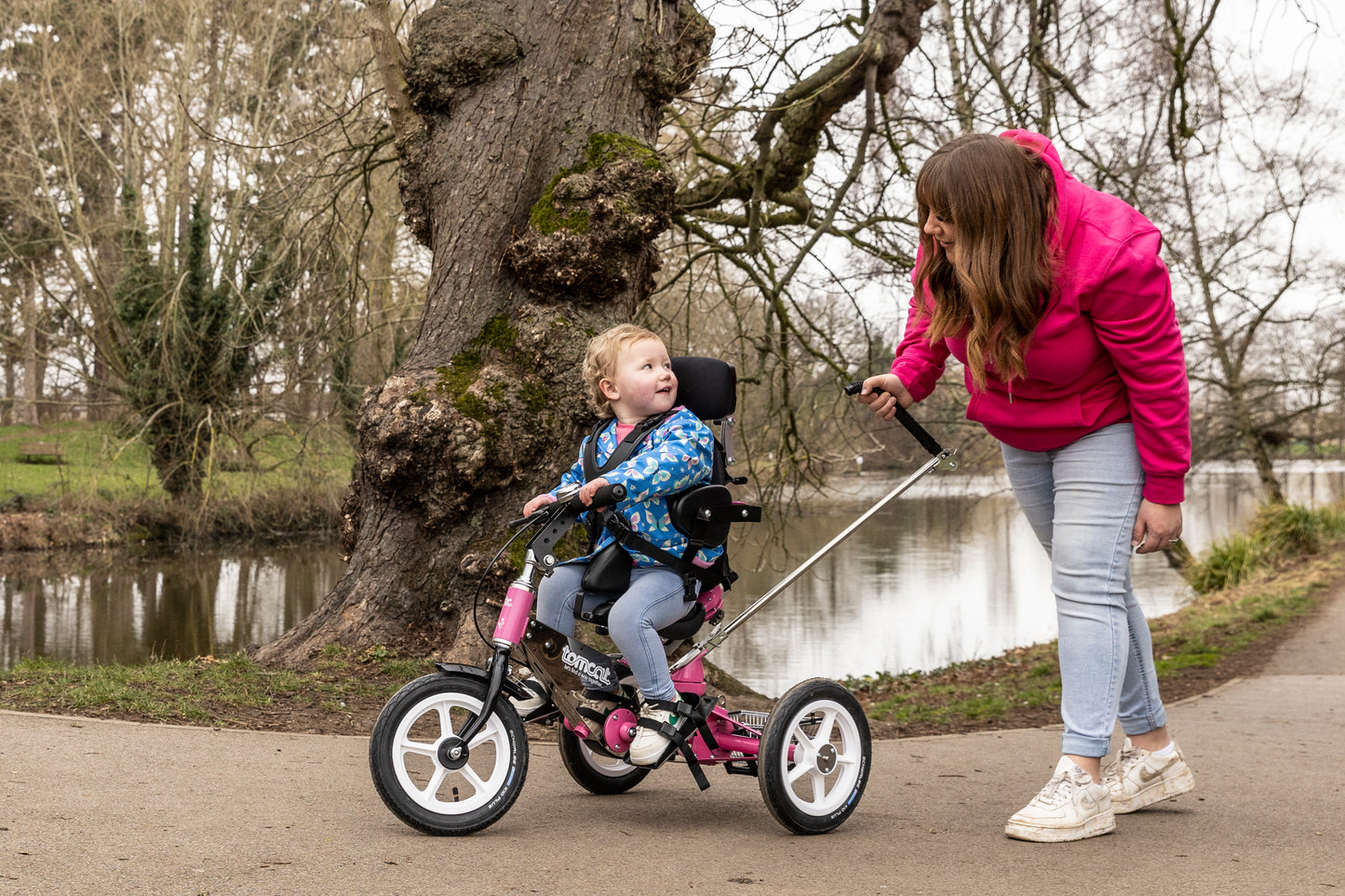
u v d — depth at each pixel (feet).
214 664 18.71
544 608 10.35
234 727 14.20
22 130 80.23
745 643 48.83
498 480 18.88
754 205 32.63
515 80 20.17
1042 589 65.57
